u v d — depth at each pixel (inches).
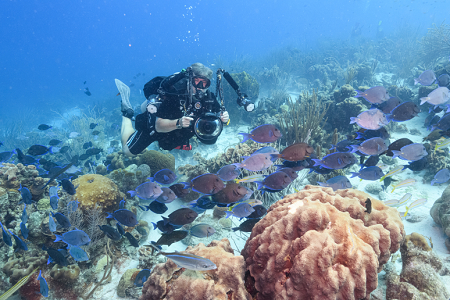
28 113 999.6
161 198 157.8
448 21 2137.1
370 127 158.6
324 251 66.3
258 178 140.3
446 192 173.0
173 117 150.9
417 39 906.1
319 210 77.8
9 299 151.9
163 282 75.0
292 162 152.6
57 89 2050.9
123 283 153.4
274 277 74.4
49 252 137.2
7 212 175.6
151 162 282.0
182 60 2256.4
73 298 152.3
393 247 89.8
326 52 971.9
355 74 566.6
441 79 258.1
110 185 200.1
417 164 168.1
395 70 689.6
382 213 93.7
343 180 146.9
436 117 232.8
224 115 145.9
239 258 78.8
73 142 449.1
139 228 198.1
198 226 142.4
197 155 294.2
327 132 344.2
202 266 66.5
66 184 163.2
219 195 125.4
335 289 63.0
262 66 965.8
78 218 175.9
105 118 715.4
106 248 179.6
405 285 98.1
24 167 205.6
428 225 173.5
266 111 460.4
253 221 134.0
